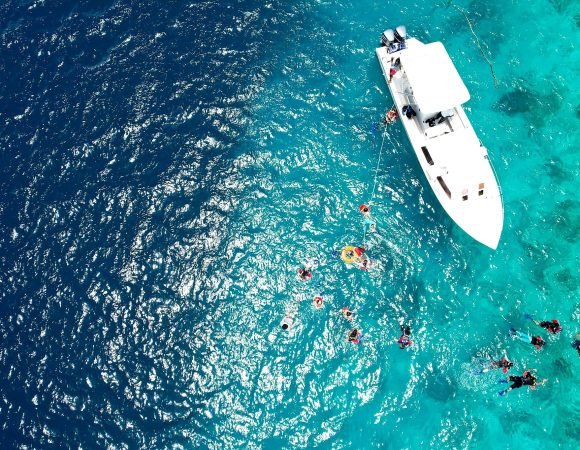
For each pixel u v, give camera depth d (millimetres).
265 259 35375
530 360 32906
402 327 33500
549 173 37312
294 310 34000
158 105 40062
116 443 31609
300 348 33219
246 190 37344
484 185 34500
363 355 33031
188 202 37094
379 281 34625
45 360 33469
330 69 40812
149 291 34906
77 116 39812
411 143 36625
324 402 32156
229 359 33156
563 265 34938
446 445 31406
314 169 37781
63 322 34312
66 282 35250
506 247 35312
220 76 40938
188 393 32531
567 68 40406
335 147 38281
